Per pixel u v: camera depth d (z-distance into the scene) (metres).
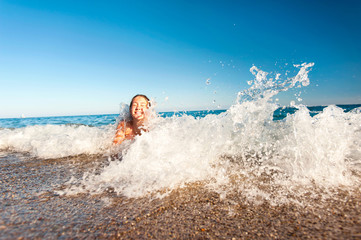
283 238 0.80
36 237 0.82
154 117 2.84
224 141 2.09
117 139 2.77
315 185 1.30
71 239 0.81
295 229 0.86
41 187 1.39
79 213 1.03
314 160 1.57
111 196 1.23
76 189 1.35
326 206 1.04
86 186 1.39
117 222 0.94
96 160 2.12
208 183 1.39
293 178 1.42
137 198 1.20
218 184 1.37
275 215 0.98
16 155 2.49
